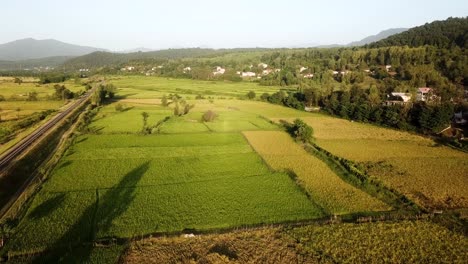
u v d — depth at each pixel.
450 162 59.56
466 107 95.75
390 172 53.78
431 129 83.12
